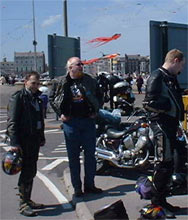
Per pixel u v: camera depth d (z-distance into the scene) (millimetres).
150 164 7418
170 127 5328
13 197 6957
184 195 6258
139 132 6996
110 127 7594
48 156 10555
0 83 36094
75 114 6500
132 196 6512
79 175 6637
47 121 17609
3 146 11938
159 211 5078
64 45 16312
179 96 5395
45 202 6645
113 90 9539
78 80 6473
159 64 8500
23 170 6055
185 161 6355
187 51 8750
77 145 6602
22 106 5918
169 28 8469
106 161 7824
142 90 39938
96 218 4961
